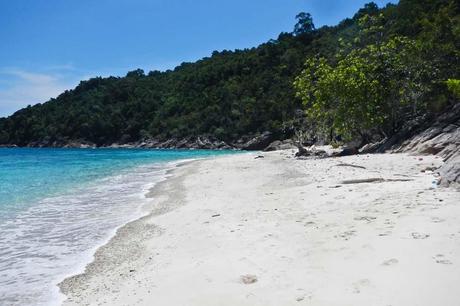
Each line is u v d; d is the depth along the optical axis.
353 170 19.28
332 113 36.38
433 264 5.91
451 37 38.72
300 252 7.47
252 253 7.85
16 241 10.64
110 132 135.88
